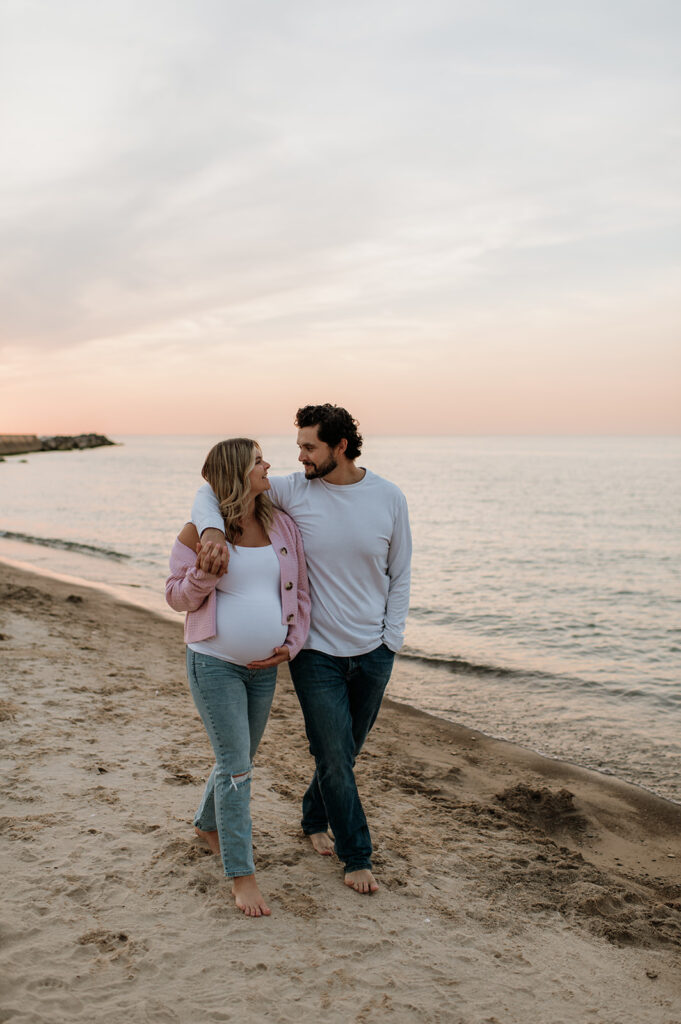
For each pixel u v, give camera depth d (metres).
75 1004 2.39
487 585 15.07
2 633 7.61
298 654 3.20
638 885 3.83
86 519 27.38
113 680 6.41
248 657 2.92
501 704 7.22
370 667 3.24
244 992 2.53
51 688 5.90
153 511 30.66
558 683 8.00
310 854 3.52
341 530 3.13
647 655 9.41
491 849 3.94
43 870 3.16
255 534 3.01
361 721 3.39
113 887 3.07
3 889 3.00
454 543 22.23
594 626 11.22
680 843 4.49
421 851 3.78
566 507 35.12
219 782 2.98
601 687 7.88
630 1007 2.71
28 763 4.30
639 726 6.66
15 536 21.16
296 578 3.08
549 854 3.99
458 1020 2.51
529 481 56.56
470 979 2.74
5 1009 2.32
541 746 6.09
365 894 3.22
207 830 3.41
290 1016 2.44
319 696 3.14
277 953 2.75
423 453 131.25
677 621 11.63
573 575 16.52
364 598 3.21
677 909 3.56
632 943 3.17
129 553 18.59
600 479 59.03
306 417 3.12
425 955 2.85
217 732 2.95
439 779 5.10
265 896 3.11
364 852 3.25
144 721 5.33
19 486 45.31
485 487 49.78
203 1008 2.43
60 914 2.86
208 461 2.96
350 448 3.15
